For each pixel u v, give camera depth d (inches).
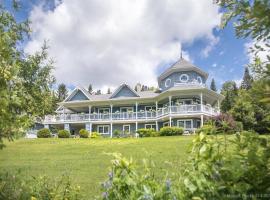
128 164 111.5
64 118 1632.6
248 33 85.4
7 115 114.0
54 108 188.7
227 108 1758.1
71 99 1712.6
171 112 1341.0
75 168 425.4
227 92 1852.9
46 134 1380.4
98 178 346.9
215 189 84.2
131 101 1561.3
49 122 1636.3
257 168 80.6
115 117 1557.6
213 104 1678.2
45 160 529.0
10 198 148.3
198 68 1422.2
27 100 155.9
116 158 114.4
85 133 1400.1
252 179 81.0
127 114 1537.9
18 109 146.2
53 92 183.2
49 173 372.2
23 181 170.9
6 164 478.0
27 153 645.9
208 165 89.4
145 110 1585.9
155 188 104.1
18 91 130.1
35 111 162.9
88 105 1654.8
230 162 84.5
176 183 98.8
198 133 100.5
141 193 100.6
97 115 1590.8
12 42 145.3
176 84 1417.3
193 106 1318.9
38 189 167.6
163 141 788.6
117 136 1427.2
